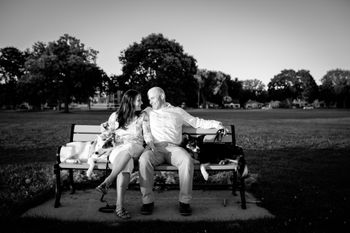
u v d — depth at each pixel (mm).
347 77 114625
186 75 48000
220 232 3619
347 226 3793
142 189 4305
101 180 5707
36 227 3707
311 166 7465
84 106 106688
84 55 50250
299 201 4773
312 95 114500
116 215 4180
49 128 17750
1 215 4027
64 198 4926
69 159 4707
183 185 4297
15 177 6098
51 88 48625
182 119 5160
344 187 5602
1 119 27562
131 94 4934
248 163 7828
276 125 21062
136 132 4867
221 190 5465
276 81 120438
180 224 3854
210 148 4777
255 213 4305
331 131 16516
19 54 74812
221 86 107438
